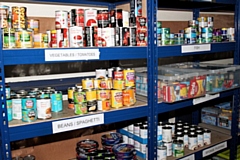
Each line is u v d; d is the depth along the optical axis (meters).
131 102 1.57
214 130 2.45
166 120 2.50
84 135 2.08
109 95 1.49
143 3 1.68
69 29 1.37
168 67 2.18
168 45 1.66
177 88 1.67
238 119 2.30
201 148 2.05
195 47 1.81
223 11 2.78
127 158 1.61
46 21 1.84
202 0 1.86
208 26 2.04
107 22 1.48
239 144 2.38
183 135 2.02
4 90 1.14
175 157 1.88
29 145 1.85
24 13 1.36
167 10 2.50
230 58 3.07
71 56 1.29
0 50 1.11
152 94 1.63
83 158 1.70
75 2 1.90
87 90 1.41
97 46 1.43
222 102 2.74
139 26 1.53
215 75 1.93
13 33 1.19
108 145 1.83
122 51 1.47
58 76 1.96
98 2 2.02
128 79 1.56
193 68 2.14
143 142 1.83
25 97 1.27
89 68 2.09
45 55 1.22
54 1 1.81
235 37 2.11
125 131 2.02
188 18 2.66
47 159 1.94
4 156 1.17
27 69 1.84
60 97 1.45
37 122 1.24
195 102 1.85
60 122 1.30
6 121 1.16
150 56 1.59
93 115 1.40
